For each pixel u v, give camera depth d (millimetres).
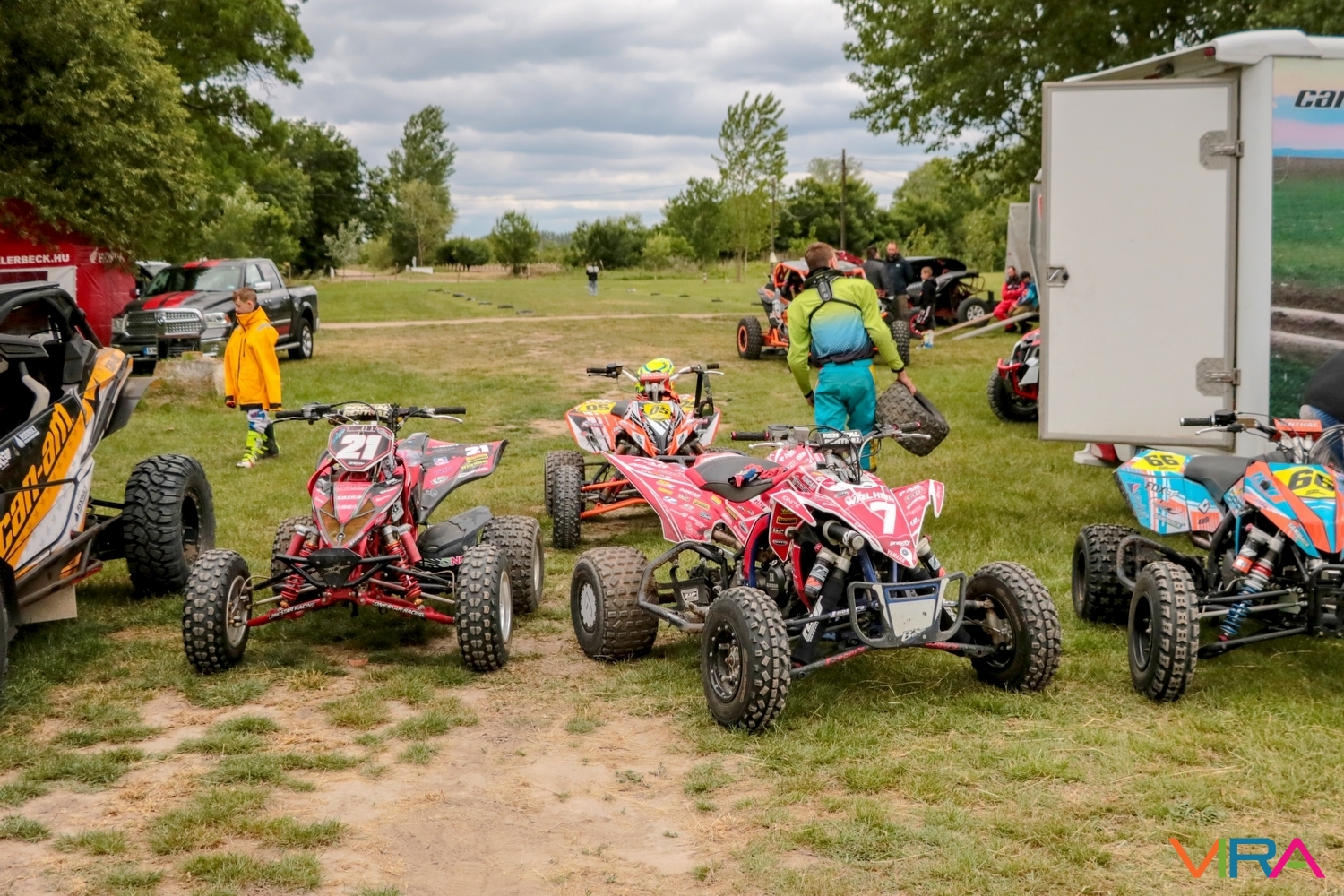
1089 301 8594
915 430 6098
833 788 4668
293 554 6336
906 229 96250
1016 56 23938
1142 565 6590
